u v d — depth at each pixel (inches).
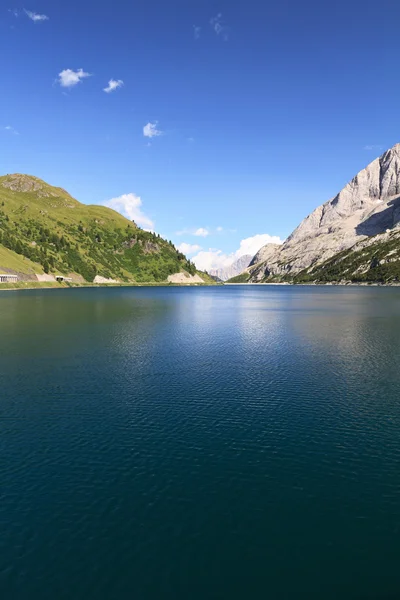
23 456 925.8
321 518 693.3
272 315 3961.6
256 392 1390.3
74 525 674.2
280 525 673.0
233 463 888.9
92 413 1197.1
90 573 567.2
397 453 939.3
